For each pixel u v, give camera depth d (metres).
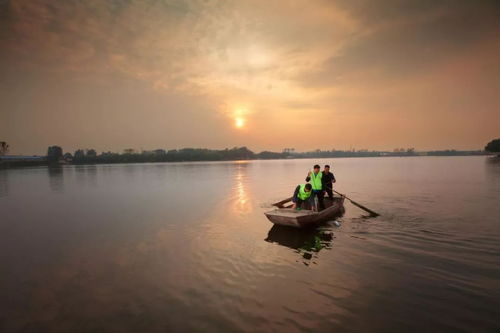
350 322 4.75
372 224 10.88
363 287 5.92
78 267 7.50
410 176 35.16
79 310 5.39
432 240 8.77
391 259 7.34
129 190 25.42
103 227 11.73
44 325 4.96
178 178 39.78
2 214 15.27
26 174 61.59
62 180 40.84
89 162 178.25
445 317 4.82
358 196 18.09
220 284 6.26
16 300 5.84
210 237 9.90
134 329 4.75
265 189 24.67
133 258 8.05
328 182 14.10
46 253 8.68
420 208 13.83
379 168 59.88
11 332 4.78
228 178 38.38
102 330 4.76
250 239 9.53
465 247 8.10
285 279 6.39
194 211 14.82
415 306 5.17
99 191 25.22
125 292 6.05
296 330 4.59
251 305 5.36
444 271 6.55
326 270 6.80
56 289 6.29
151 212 14.75
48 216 14.39
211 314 5.11
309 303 5.38
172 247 8.91
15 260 8.12
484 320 4.71
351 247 8.34
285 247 8.58
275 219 10.51
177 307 5.39
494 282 5.98
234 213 14.17
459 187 22.36
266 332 4.56
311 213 10.57
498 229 9.86
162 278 6.68
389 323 4.70
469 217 11.72
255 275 6.66
